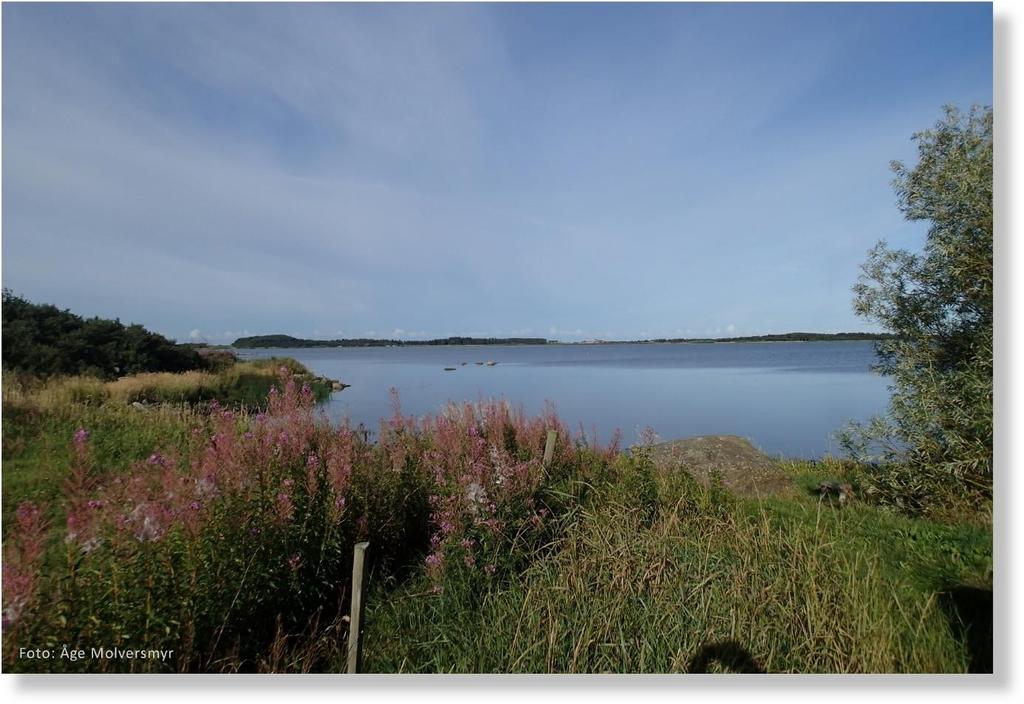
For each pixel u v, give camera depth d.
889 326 7.25
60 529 3.58
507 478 4.96
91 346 24.41
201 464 3.99
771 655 3.17
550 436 6.28
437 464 5.30
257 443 4.18
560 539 4.63
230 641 3.13
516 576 4.16
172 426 9.58
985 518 5.88
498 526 4.44
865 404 22.92
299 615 3.57
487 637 3.47
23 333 22.17
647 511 5.43
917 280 7.14
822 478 8.48
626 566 3.88
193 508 3.15
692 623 3.44
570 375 47.09
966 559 4.86
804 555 4.07
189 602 2.91
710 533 4.66
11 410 9.33
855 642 3.18
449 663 3.40
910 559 4.90
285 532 3.54
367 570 4.21
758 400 24.92
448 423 6.69
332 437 4.98
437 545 4.43
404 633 3.68
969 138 6.45
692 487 6.12
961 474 6.24
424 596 3.99
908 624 3.41
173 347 31.02
